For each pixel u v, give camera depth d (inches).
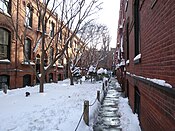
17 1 725.3
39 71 993.5
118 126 326.6
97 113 409.4
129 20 476.4
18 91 657.6
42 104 426.9
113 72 2815.0
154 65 180.1
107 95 716.0
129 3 474.3
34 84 900.6
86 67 1542.8
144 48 242.4
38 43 925.8
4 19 684.1
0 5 672.4
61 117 320.8
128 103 517.7
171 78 125.4
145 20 233.0
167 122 136.0
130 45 451.8
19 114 335.6
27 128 265.6
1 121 295.9
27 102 447.2
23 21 799.1
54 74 1238.9
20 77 789.2
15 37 749.9
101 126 327.9
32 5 816.9
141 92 275.3
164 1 141.8
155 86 170.1
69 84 1043.9
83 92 668.7
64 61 1478.8
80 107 399.9
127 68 579.5
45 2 667.4
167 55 135.3
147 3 216.5
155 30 174.4
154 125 182.1
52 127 270.8
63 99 500.7
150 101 201.8
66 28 955.3
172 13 122.7
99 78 1546.5
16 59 761.6
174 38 119.4
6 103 432.8
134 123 322.0
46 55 1053.2
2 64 681.6
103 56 1771.7
